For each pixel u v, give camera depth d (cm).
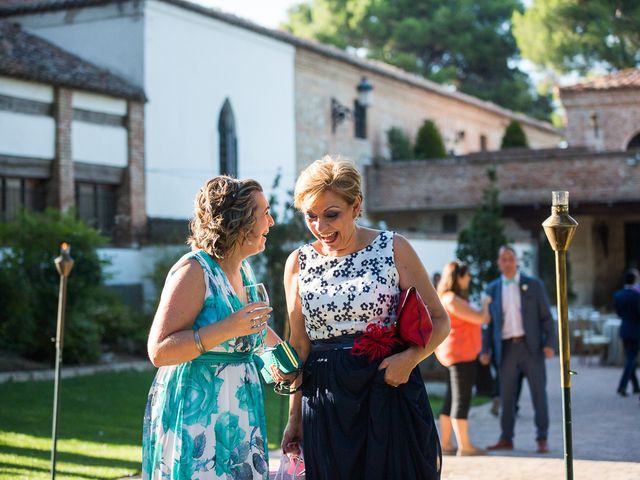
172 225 2578
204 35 2831
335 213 449
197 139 2784
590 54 4194
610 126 3809
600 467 873
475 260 1822
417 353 441
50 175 2288
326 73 3559
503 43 5816
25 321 1700
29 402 1312
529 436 1089
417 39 5647
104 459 938
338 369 448
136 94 2508
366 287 452
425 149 4088
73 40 2681
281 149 3244
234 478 433
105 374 1662
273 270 1741
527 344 982
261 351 466
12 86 2183
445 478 833
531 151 3738
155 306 2145
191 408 430
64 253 730
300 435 486
